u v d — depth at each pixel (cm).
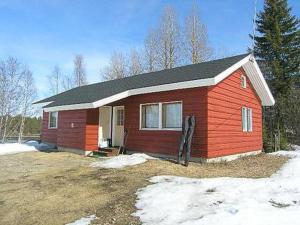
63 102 1788
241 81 1609
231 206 670
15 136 3484
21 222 691
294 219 595
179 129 1355
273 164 1340
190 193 787
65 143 1792
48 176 1087
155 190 823
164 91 1420
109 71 4497
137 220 646
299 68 2847
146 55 3906
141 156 1355
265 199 736
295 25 2998
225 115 1412
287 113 2675
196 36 3556
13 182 1023
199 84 1243
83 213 716
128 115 1593
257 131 1811
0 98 3002
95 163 1303
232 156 1468
